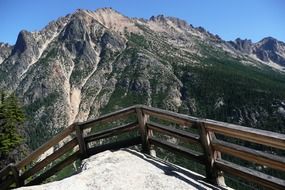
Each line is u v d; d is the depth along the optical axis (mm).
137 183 3523
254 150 3033
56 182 3770
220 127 3242
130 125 4680
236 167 3260
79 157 4961
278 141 2678
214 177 3506
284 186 2801
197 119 3529
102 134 4848
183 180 3562
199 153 3693
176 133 3945
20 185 5262
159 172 3791
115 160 4262
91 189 3488
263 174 3006
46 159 5074
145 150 4566
